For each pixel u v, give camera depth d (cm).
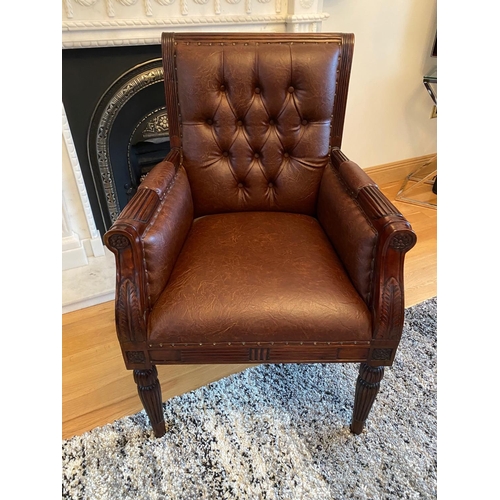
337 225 102
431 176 251
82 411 117
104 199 174
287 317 86
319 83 114
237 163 122
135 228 80
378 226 83
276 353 90
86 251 173
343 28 193
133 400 121
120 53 147
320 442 107
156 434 107
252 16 160
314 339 88
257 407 117
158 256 87
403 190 244
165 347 87
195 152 119
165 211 96
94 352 138
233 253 100
